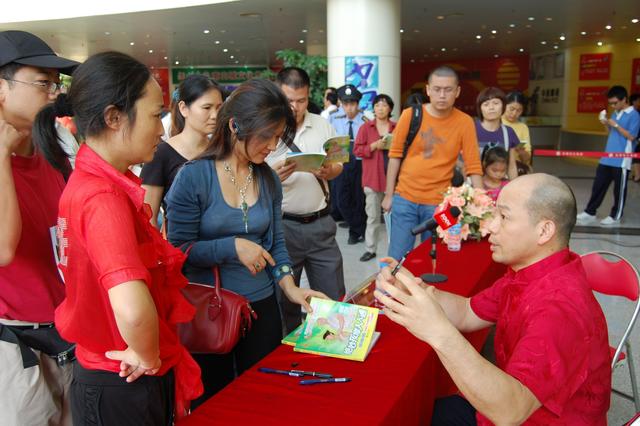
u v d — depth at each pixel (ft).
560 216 4.88
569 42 58.13
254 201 6.81
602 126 60.85
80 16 40.22
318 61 34.47
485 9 38.96
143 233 4.31
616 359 7.54
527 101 72.49
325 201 9.82
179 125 8.89
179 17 40.93
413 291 4.47
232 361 7.22
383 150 17.08
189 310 4.85
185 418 4.77
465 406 6.47
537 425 4.72
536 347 4.34
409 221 12.24
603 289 8.14
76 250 4.05
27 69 5.06
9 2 41.98
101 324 4.19
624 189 22.12
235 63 77.92
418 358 5.89
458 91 11.71
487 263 9.50
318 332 6.36
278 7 37.09
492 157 13.34
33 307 5.38
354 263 17.17
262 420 4.72
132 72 4.11
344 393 5.17
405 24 45.68
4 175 4.75
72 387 4.62
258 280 7.02
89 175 4.08
